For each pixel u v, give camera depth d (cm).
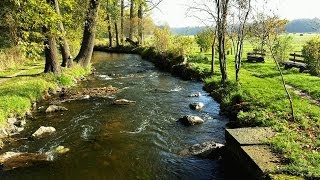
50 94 2147
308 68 2584
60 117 1673
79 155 1217
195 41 4341
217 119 1623
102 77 2959
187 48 3469
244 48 5444
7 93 1817
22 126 1520
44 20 1959
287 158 917
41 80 2238
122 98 2106
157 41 4122
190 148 1241
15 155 1199
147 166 1130
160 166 1128
